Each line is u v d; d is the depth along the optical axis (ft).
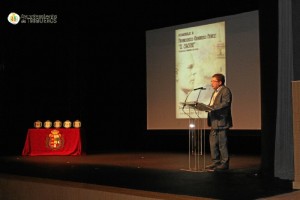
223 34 25.38
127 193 11.76
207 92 25.85
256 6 24.09
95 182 13.99
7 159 22.06
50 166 18.72
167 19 27.91
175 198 10.88
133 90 29.99
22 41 29.86
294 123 8.89
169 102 28.02
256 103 23.97
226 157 16.14
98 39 30.07
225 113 16.10
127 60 29.94
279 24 13.24
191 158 21.79
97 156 23.41
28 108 30.40
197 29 26.55
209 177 14.64
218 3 25.57
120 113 30.60
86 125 30.76
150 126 29.17
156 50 28.73
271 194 11.31
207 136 25.54
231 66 25.03
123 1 27.96
